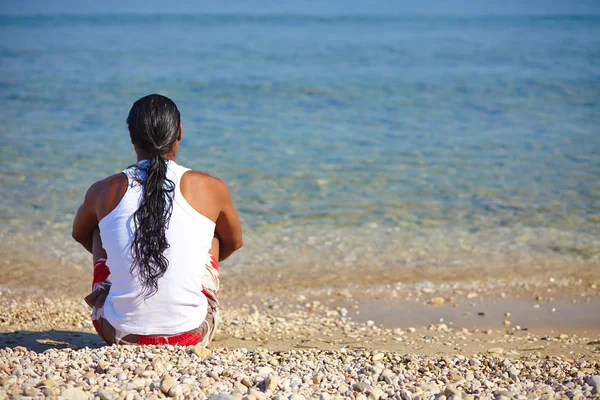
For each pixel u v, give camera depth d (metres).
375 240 7.05
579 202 8.45
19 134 12.53
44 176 9.45
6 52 30.14
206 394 2.35
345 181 9.51
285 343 4.00
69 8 166.62
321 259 6.49
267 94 18.69
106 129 13.20
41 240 6.91
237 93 18.80
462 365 3.18
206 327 2.97
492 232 7.30
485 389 2.65
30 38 40.97
